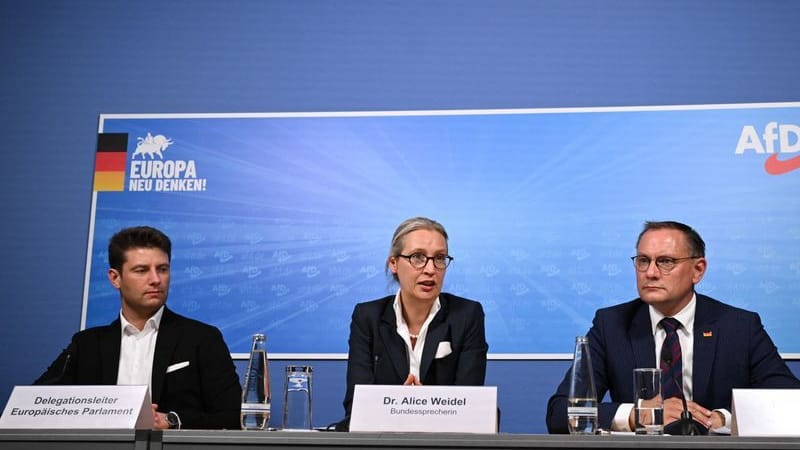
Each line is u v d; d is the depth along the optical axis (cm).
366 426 182
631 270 355
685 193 359
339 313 363
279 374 360
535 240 361
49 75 389
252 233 371
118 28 392
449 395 184
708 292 351
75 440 175
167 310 286
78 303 369
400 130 375
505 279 359
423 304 268
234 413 266
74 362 274
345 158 374
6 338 368
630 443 163
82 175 380
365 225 369
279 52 386
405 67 380
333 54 384
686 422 201
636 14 376
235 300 366
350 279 365
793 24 369
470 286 360
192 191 376
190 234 372
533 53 377
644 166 362
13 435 177
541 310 356
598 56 374
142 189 377
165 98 385
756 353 262
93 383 272
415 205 368
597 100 371
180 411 265
